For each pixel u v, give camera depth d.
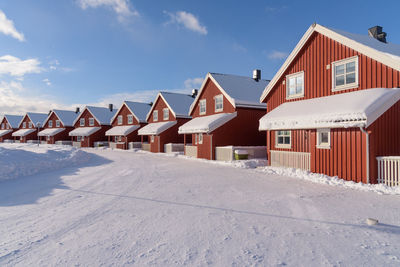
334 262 3.84
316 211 6.49
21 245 4.54
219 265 3.77
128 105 41.56
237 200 7.68
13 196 8.46
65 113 55.22
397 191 8.39
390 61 10.39
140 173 13.73
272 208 6.79
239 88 24.16
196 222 5.70
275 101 16.69
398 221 5.68
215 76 24.86
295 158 14.02
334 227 5.34
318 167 12.33
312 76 14.06
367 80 11.37
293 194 8.48
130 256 4.07
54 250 4.32
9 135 64.00
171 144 29.98
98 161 20.98
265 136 23.69
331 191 8.92
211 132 21.42
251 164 17.06
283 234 4.96
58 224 5.65
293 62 15.34
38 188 9.76
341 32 13.23
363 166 10.18
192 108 28.11
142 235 4.95
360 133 10.34
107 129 47.09
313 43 14.05
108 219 5.96
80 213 6.45
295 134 14.70
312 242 4.58
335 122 10.36
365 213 6.28
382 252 4.17
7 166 12.79
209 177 12.26
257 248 4.34
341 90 12.52
